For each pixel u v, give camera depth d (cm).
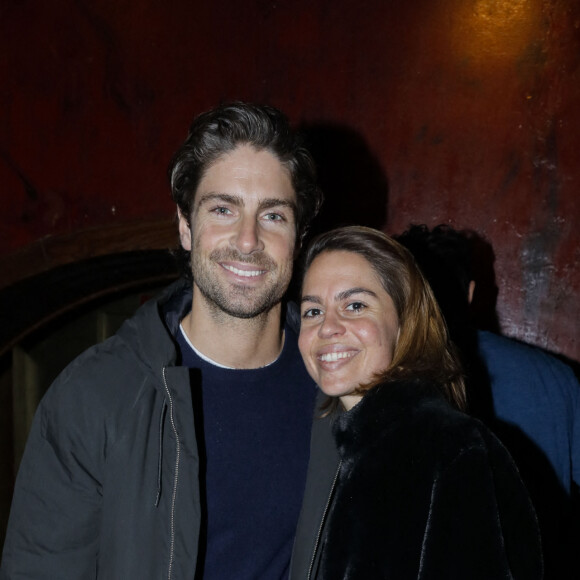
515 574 122
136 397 146
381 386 141
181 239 171
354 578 130
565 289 283
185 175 160
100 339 319
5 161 297
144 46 293
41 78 294
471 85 284
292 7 290
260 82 293
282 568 156
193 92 294
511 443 194
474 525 120
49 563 144
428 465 128
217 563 151
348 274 150
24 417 302
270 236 155
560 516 196
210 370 158
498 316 290
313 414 162
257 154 154
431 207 290
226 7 291
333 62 290
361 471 137
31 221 298
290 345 169
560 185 281
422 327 151
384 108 289
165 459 143
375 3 286
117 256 292
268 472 156
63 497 145
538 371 197
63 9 291
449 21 283
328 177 295
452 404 148
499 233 287
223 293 152
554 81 279
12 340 256
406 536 126
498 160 285
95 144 296
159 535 141
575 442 199
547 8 277
